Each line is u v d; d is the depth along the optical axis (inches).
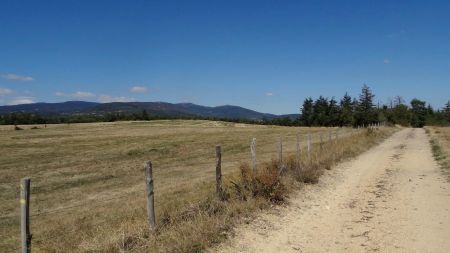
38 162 1208.8
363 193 552.1
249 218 394.9
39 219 522.0
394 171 767.1
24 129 3164.4
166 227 335.9
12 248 388.8
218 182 429.1
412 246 331.3
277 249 323.0
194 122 4463.6
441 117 5403.5
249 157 1195.9
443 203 486.3
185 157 1332.4
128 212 446.3
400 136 2144.4
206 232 327.3
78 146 1712.6
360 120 4692.4
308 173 614.5
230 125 4131.4
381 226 388.8
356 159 964.6
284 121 5359.3
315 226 387.5
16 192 761.0
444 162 863.7
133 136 2341.3
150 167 330.6
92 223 427.8
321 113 5093.5
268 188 466.9
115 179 904.3
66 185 829.8
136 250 288.2
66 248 329.7
